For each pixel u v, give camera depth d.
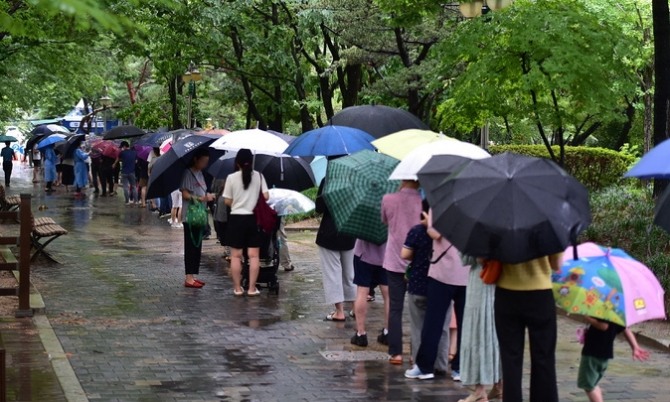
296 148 12.98
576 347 11.65
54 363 10.14
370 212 10.70
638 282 7.76
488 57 17.67
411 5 22.38
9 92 36.78
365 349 11.27
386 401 9.03
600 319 7.76
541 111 18.44
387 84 26.95
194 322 12.76
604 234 17.08
